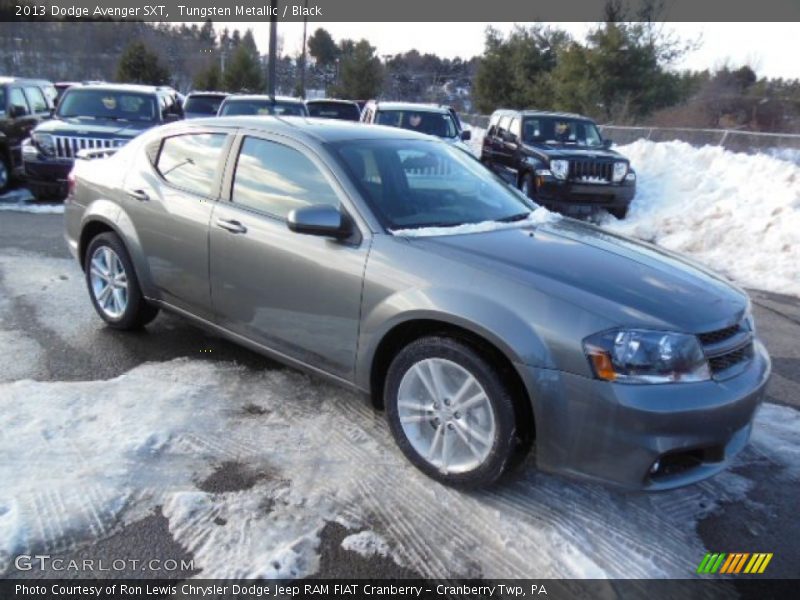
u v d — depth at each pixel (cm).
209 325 430
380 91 4616
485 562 272
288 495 308
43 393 391
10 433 344
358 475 327
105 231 500
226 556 266
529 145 1219
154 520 286
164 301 457
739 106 3284
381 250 333
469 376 305
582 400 276
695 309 299
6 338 478
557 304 286
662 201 1284
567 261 326
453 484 317
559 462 286
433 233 343
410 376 327
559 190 1129
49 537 271
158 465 326
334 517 294
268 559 265
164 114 1137
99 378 419
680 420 271
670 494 329
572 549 281
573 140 1285
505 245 338
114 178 486
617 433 272
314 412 389
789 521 313
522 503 312
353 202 352
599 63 2977
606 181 1144
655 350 277
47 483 305
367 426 376
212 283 414
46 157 990
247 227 387
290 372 442
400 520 295
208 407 388
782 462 367
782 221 936
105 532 277
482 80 3894
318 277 353
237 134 420
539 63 3716
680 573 274
